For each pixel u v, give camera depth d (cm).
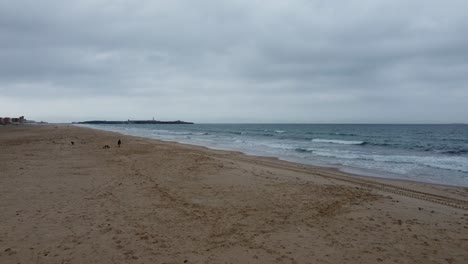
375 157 2084
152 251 471
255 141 3881
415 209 736
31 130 5531
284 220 626
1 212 640
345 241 524
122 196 786
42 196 771
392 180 1213
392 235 557
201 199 777
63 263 429
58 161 1391
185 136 5197
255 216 648
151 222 599
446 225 621
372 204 765
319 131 7744
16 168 1181
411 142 3741
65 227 562
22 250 465
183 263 434
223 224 596
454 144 3366
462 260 462
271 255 465
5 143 2442
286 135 5738
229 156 1923
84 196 779
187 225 586
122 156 1631
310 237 538
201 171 1194
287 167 1496
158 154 1766
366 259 458
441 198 900
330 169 1502
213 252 471
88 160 1439
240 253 470
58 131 5075
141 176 1061
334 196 839
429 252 488
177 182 976
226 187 922
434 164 1744
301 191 891
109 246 486
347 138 4697
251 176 1119
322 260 452
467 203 843
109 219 610
